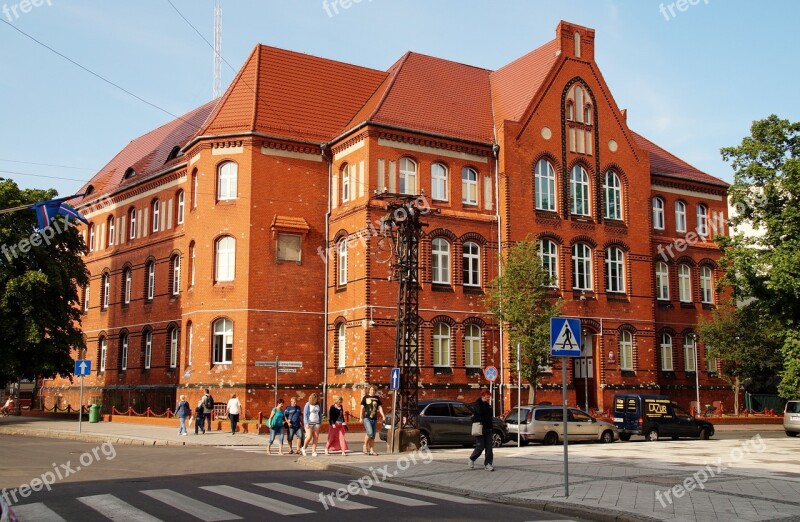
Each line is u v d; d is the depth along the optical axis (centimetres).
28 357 4356
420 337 3938
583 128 4528
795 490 1598
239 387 3953
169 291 4722
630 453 2580
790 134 3694
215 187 4181
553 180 4400
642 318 4544
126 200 5359
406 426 2772
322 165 4334
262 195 4147
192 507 1355
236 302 4041
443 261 4103
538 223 4288
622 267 4556
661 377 4844
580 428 3272
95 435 3316
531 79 4581
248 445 3016
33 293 4206
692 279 5112
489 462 1981
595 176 4516
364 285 3878
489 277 4172
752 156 3728
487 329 4128
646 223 4662
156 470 2028
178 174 4772
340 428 2522
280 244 4153
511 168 4247
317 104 4531
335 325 4122
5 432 3791
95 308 5566
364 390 3788
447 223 4106
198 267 4175
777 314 3653
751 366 4709
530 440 3175
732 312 4769
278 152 4225
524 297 3791
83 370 3553
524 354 3741
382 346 3859
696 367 4984
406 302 2902
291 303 4134
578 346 1568
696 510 1339
